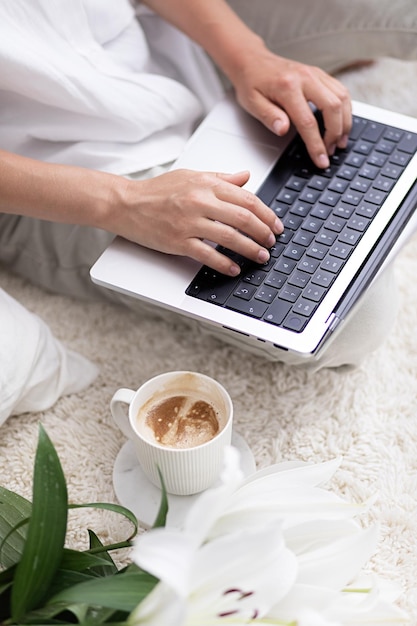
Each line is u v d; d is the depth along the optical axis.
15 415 1.08
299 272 0.92
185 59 1.25
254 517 0.65
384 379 1.11
